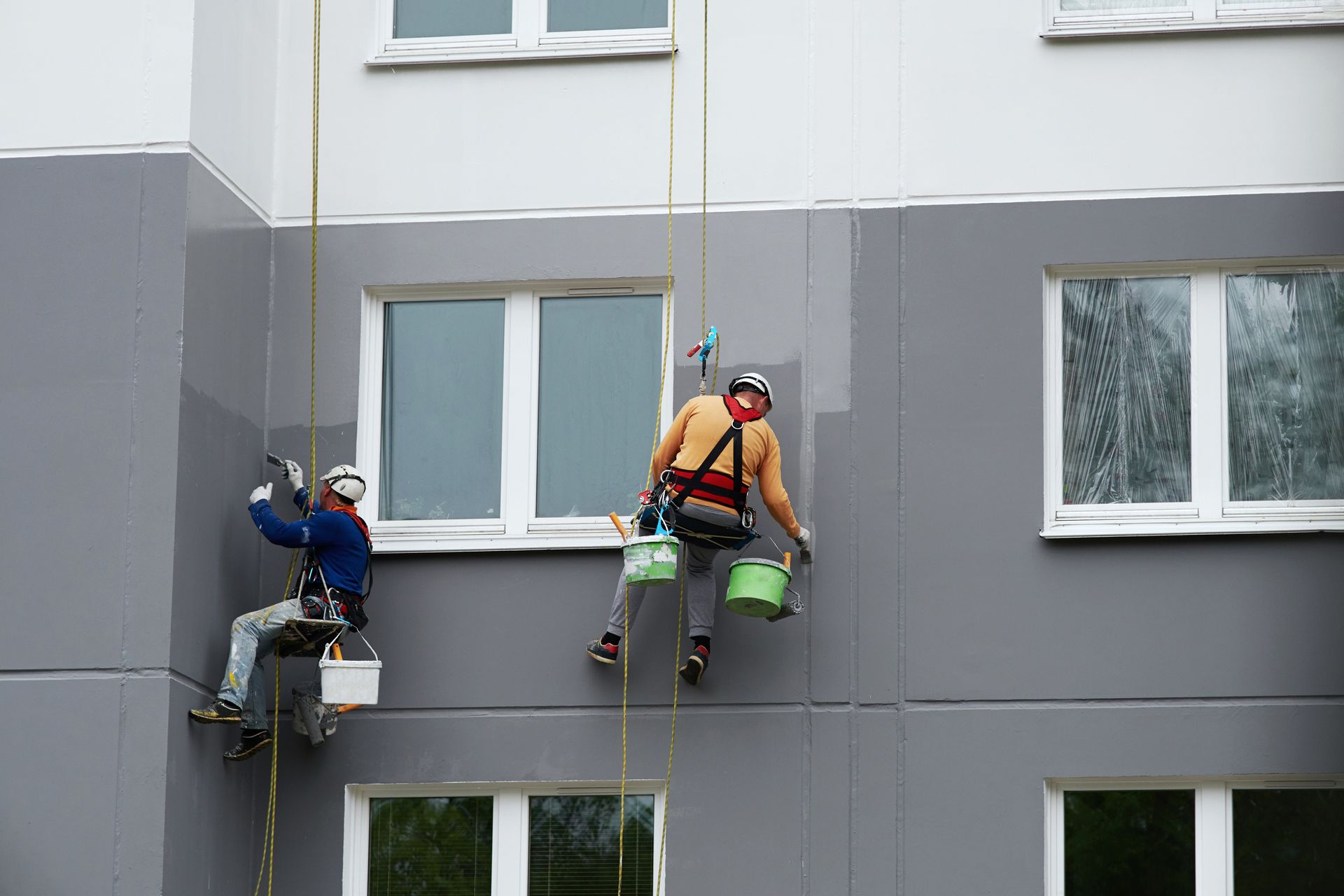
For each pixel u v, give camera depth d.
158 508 30.31
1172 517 32.09
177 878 29.59
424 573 32.94
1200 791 30.94
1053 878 30.86
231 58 33.31
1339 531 31.09
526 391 34.00
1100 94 33.31
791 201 33.62
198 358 31.42
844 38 34.09
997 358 32.53
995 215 33.09
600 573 32.69
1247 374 32.62
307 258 34.38
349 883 32.03
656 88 34.38
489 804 32.31
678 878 31.16
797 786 31.34
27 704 29.75
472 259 34.12
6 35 32.31
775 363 32.97
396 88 34.88
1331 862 30.52
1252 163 32.78
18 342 31.09
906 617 31.70
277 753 32.44
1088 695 31.05
